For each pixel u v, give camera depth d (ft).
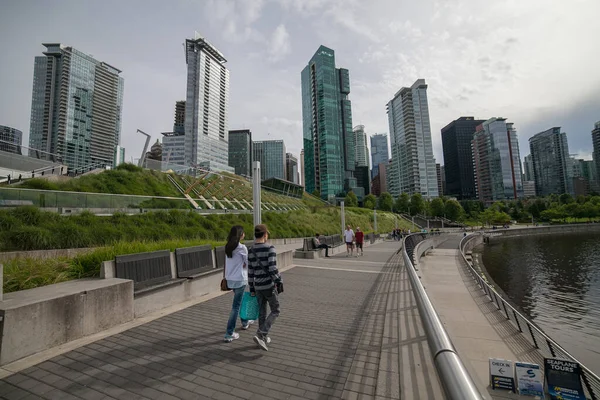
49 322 12.70
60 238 38.27
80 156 412.16
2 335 11.05
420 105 631.56
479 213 443.73
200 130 464.65
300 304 21.97
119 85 616.39
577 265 133.49
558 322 62.08
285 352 13.19
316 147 599.57
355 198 331.77
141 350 12.96
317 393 9.84
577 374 19.22
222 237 65.36
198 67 471.21
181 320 17.29
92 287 15.07
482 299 47.67
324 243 61.46
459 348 29.68
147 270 19.70
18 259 18.86
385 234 181.37
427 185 612.29
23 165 97.19
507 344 30.60
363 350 13.50
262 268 13.69
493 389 20.49
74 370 11.00
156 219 57.31
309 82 633.61
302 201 215.10
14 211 37.88
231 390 9.92
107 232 44.68
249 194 138.41
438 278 64.34
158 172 104.53
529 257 161.68
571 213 391.45
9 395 9.31
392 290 26.89
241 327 16.51
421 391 9.96
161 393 9.66
